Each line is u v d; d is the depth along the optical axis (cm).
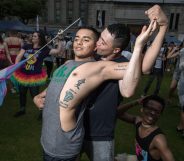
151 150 244
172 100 781
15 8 3569
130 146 455
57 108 193
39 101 226
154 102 245
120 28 211
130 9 6266
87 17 6556
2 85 253
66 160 197
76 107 194
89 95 205
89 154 223
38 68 538
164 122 586
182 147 464
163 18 180
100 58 220
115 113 216
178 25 6288
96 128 213
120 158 306
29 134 486
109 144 216
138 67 178
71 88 188
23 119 561
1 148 427
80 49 201
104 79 193
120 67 186
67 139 194
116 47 212
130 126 550
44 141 201
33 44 533
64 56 1200
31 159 398
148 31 177
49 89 201
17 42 776
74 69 193
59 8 6544
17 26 2494
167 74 1399
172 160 236
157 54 182
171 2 6219
